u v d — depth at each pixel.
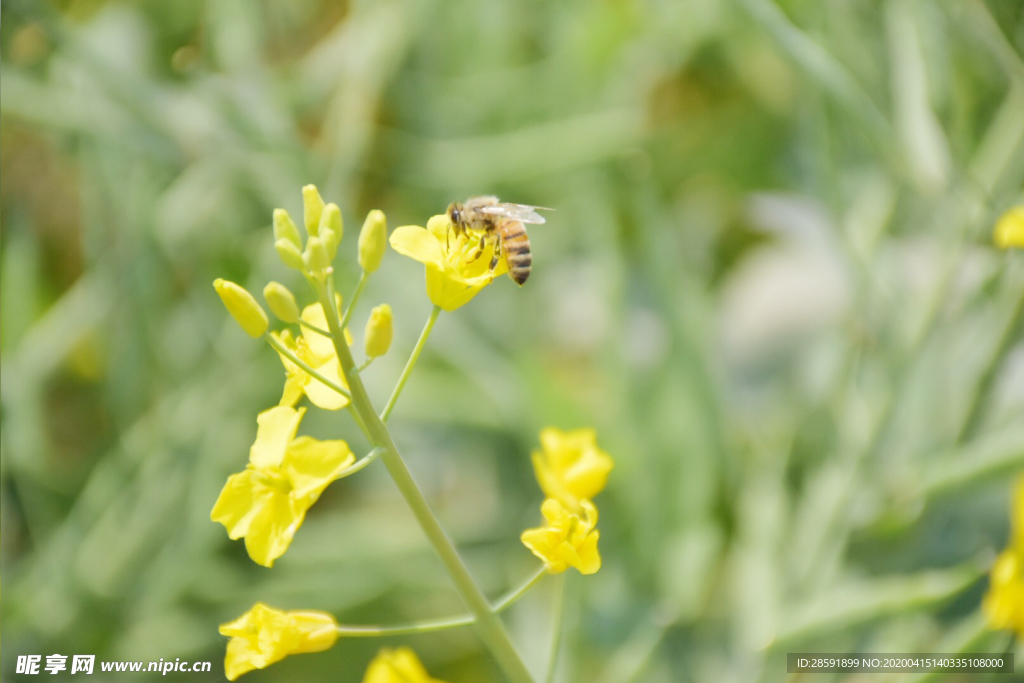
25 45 0.65
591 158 0.64
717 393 0.58
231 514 0.41
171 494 0.62
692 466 0.58
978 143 0.58
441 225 0.43
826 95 0.52
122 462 0.62
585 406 0.62
